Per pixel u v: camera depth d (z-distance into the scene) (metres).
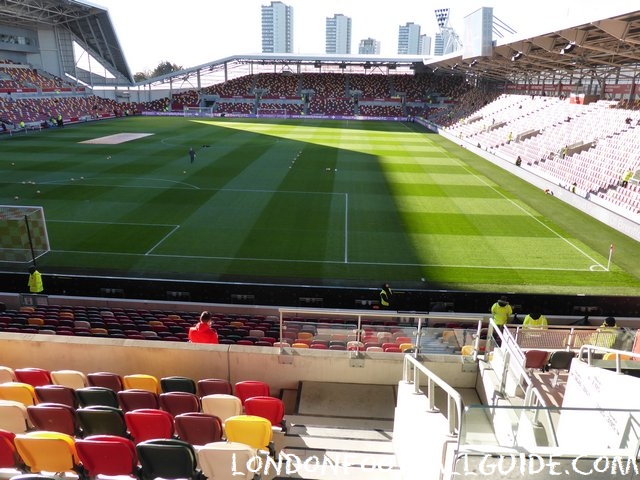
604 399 5.49
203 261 18.69
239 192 28.34
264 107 83.44
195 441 5.60
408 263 18.80
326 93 87.12
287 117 80.50
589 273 18.11
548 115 45.66
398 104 84.19
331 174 33.75
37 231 18.81
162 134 53.28
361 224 23.14
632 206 23.27
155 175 32.19
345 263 18.75
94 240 20.50
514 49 41.56
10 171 32.72
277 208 25.39
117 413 5.54
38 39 71.75
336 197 27.75
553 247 20.58
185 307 15.16
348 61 84.06
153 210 24.59
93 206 25.06
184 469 4.74
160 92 89.38
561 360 8.49
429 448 4.51
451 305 15.27
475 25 45.56
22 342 8.25
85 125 61.59
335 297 15.48
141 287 15.65
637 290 16.83
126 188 28.70
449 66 72.44
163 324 12.42
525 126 46.28
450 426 4.18
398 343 9.13
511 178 34.00
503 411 4.18
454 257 19.39
